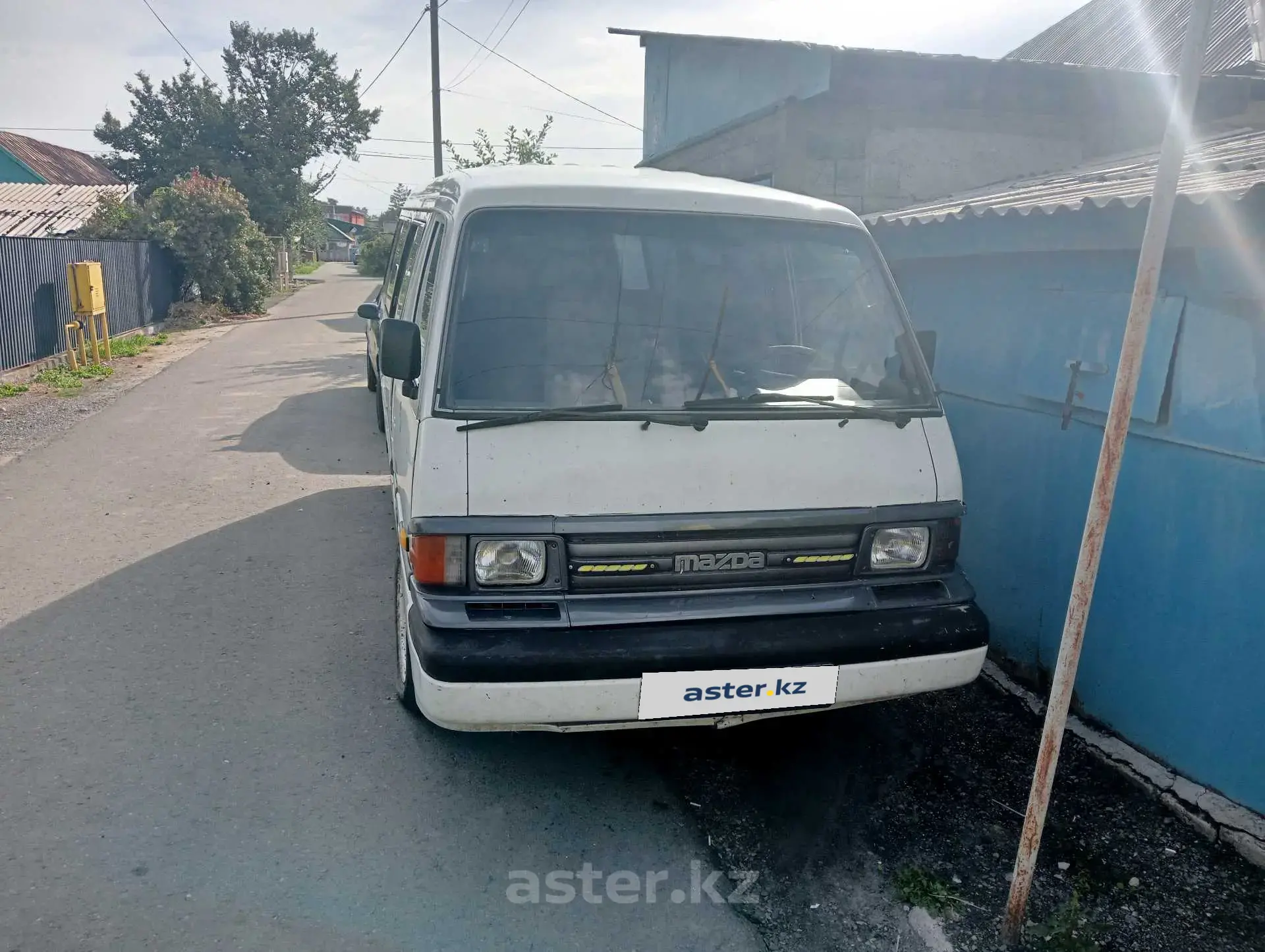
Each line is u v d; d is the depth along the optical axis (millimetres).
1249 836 3025
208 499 6977
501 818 3281
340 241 77312
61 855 2986
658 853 3121
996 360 4242
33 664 4301
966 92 7867
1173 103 2246
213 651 4477
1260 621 3023
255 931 2703
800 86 7992
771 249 3611
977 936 2760
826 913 2855
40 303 13750
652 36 10109
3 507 6738
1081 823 3256
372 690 4137
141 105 34812
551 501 2990
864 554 3225
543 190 3514
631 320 3367
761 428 3219
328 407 10766
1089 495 3734
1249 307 2977
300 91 35156
